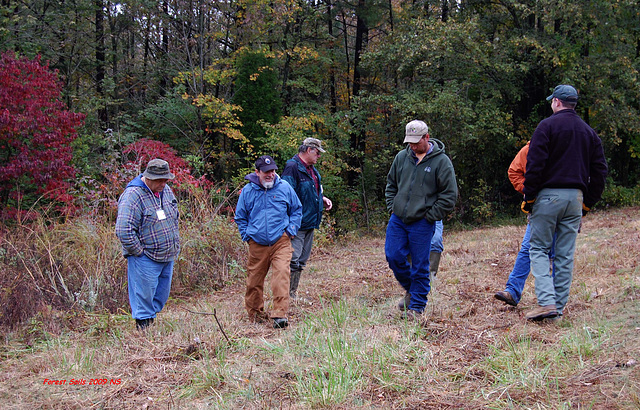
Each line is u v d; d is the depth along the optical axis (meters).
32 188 12.55
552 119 4.28
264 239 5.04
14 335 5.11
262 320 5.29
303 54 17.94
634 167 21.05
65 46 20.09
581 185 4.25
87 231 7.46
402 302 5.14
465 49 16.36
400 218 4.84
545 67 16.86
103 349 4.47
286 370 3.64
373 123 18.22
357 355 3.70
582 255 7.31
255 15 16.78
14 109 11.77
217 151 18.72
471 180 18.00
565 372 3.21
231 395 3.30
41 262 6.55
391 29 20.80
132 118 20.33
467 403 2.97
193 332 4.73
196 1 17.42
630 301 4.55
